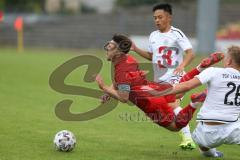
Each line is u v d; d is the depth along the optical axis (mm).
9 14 118062
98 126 28703
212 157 22094
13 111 32719
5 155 21406
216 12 83875
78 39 105938
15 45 108312
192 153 22922
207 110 20266
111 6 131000
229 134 20031
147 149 23484
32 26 111625
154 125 29172
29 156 21312
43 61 72062
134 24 108188
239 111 20141
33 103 36125
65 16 114625
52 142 24094
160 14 25516
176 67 25797
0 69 60375
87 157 21422
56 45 105625
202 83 20062
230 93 19922
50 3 133875
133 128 28406
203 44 84000
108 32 106812
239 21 103812
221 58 21234
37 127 27766
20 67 63250
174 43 25703
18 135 25531
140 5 122125
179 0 117625
